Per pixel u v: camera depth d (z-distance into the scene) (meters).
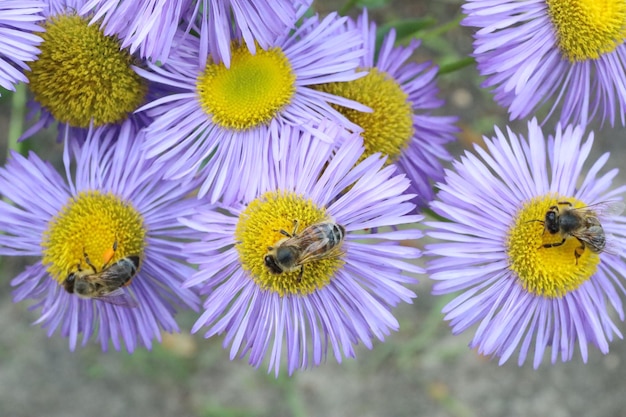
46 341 0.30
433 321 0.31
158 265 0.22
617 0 0.22
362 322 0.21
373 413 0.30
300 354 0.22
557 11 0.22
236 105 0.21
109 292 0.21
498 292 0.21
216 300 0.21
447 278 0.21
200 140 0.22
